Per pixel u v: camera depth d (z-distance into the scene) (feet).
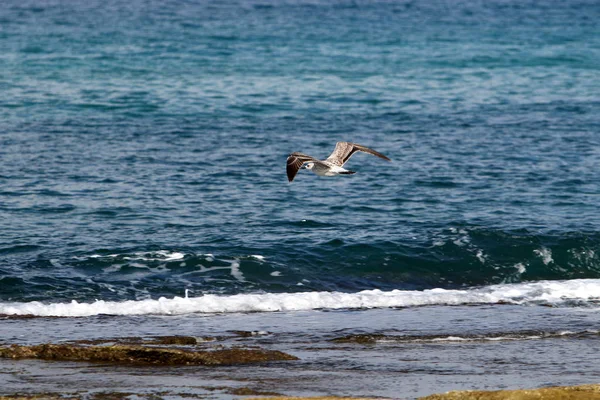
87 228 111.45
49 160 144.05
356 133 172.65
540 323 81.82
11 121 171.94
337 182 137.28
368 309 87.20
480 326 80.64
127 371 65.57
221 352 69.10
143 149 153.99
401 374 65.62
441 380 64.18
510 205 126.11
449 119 187.42
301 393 60.23
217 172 140.77
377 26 375.86
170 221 115.14
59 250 102.58
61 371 65.26
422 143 164.96
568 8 489.67
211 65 251.39
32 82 214.07
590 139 170.09
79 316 83.25
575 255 105.29
